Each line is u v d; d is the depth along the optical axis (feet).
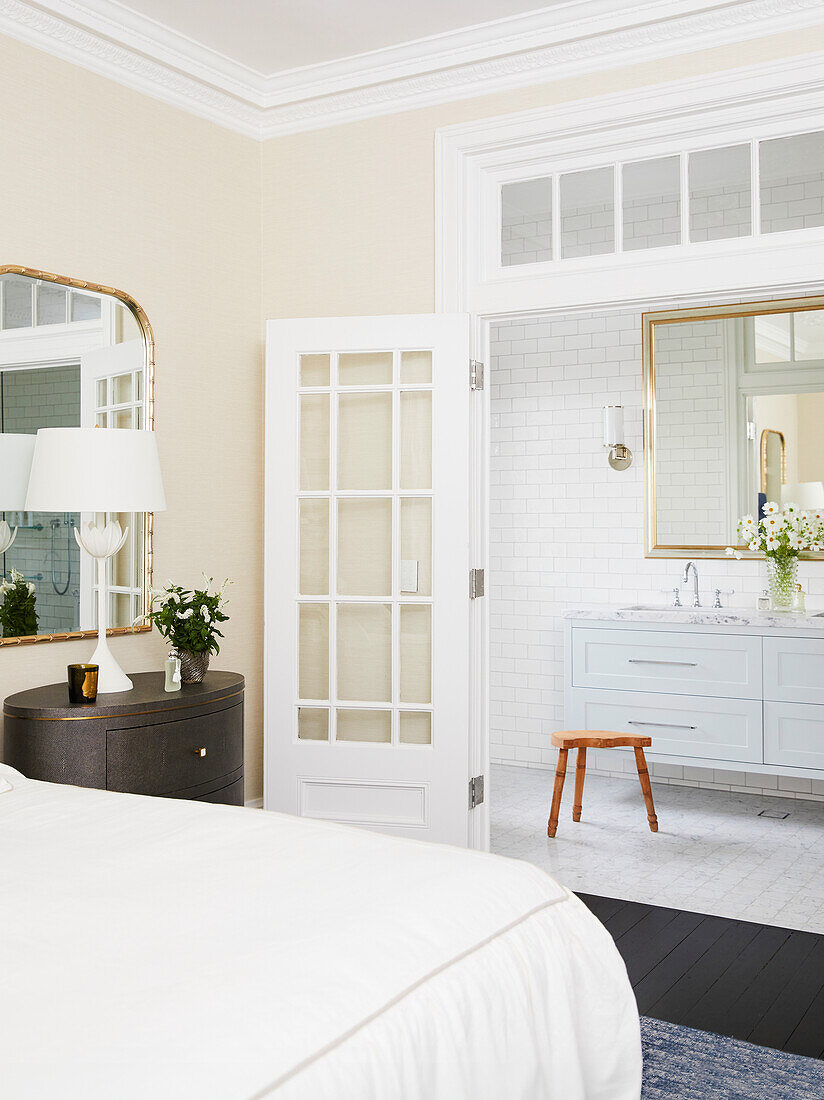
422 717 12.84
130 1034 3.82
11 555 10.80
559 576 19.04
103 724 9.68
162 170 12.75
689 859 13.83
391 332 12.73
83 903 5.16
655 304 12.16
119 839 6.29
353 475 13.10
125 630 12.04
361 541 13.06
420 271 13.09
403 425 12.87
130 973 4.34
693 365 17.83
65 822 6.67
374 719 13.01
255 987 4.25
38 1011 3.99
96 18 11.44
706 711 15.85
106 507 10.04
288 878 5.58
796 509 16.62
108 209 12.02
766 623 15.34
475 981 4.95
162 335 12.75
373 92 13.20
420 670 12.83
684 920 11.58
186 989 4.19
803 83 10.89
